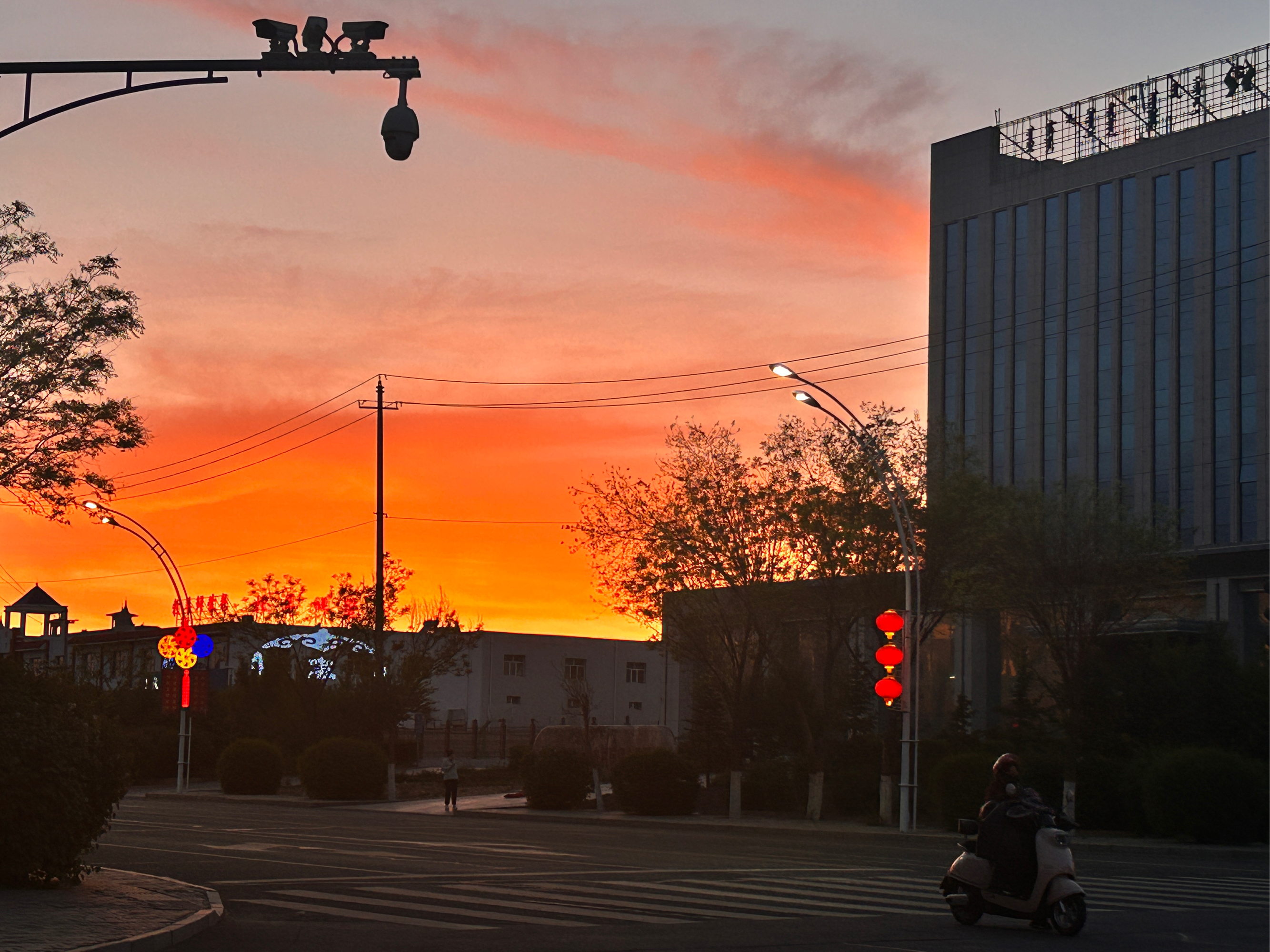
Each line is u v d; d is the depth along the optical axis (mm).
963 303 83500
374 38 12914
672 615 37500
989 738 39594
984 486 37000
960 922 14062
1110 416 76062
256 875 18047
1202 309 73312
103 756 15727
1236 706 35844
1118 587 36906
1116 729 36438
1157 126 77062
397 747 66438
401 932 12523
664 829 34938
